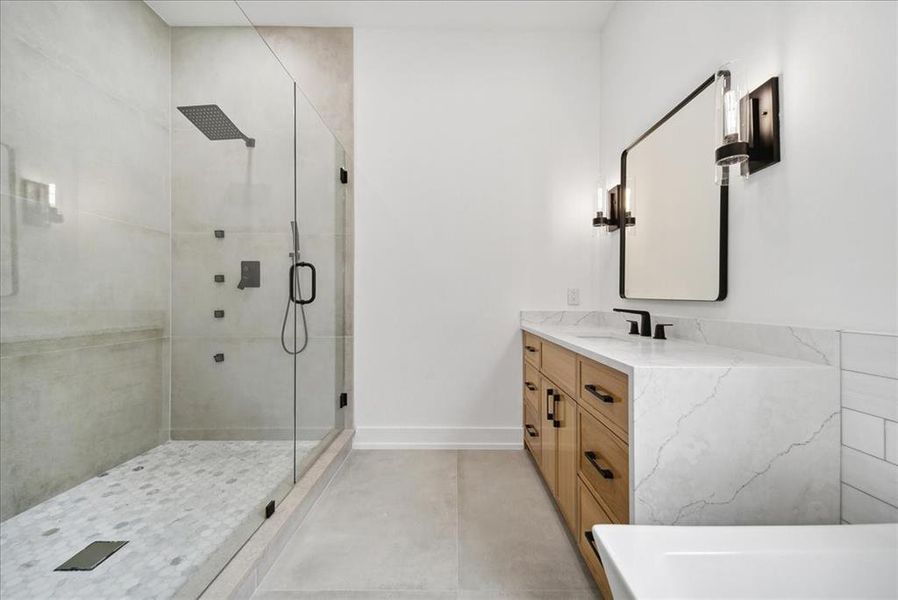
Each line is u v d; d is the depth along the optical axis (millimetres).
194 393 2111
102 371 1892
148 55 2156
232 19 2154
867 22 901
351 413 2568
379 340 2582
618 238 2320
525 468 2221
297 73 2562
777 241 1170
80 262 1846
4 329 1552
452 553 1457
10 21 1612
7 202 1587
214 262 2139
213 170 2172
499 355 2590
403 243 2586
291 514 1571
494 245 2594
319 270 2291
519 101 2582
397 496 1891
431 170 2578
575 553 1458
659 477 943
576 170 2592
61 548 1331
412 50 2561
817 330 1001
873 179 891
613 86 2383
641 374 943
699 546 630
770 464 943
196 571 1208
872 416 868
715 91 1305
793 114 1112
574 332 2059
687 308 1645
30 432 1607
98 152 1932
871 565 619
